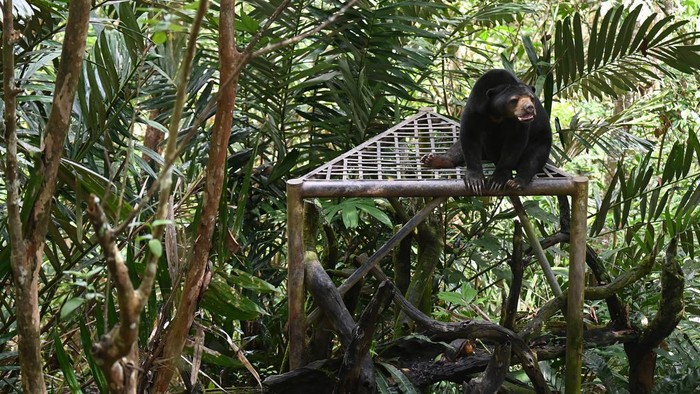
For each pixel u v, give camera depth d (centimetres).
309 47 452
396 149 395
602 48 505
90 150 382
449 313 471
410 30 477
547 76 506
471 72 657
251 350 465
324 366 346
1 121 275
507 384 378
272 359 449
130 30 353
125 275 163
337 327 342
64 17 343
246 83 469
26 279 233
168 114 465
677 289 360
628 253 500
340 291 365
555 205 642
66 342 375
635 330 390
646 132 714
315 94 500
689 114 648
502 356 324
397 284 440
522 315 468
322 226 439
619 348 410
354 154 385
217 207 259
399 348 369
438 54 559
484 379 324
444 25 589
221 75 245
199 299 266
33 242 239
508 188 358
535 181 358
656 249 370
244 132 492
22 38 377
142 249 352
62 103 233
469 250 532
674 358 407
